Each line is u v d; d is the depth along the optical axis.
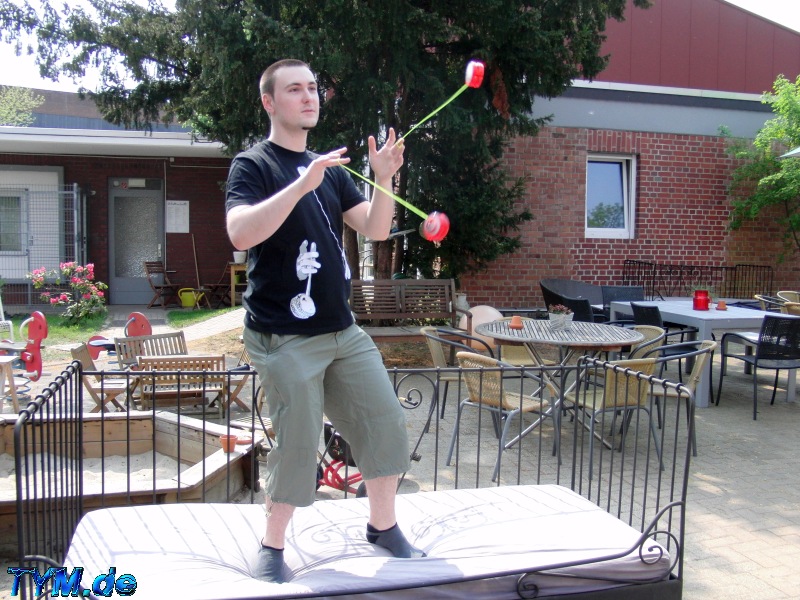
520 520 2.86
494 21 7.29
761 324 6.30
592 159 11.17
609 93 10.83
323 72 7.33
